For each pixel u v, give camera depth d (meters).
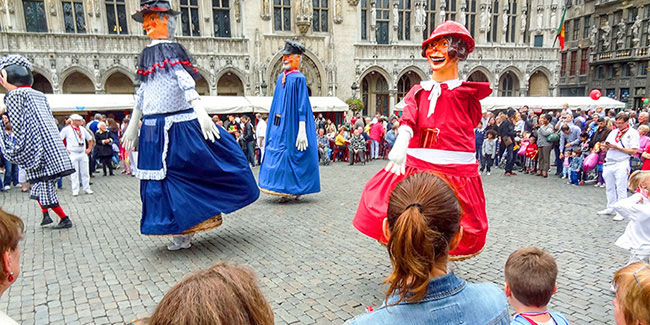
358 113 23.59
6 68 5.80
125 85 22.83
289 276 4.54
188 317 0.94
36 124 5.99
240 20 23.02
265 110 19.14
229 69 22.80
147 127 5.02
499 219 6.96
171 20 5.09
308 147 8.02
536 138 12.02
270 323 1.14
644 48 27.80
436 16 27.33
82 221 6.97
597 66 32.16
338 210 7.62
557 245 5.55
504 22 27.69
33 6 20.27
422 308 1.39
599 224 6.60
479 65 27.06
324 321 3.57
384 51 25.69
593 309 3.78
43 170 6.14
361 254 5.22
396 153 3.37
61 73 20.05
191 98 4.79
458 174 3.66
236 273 1.12
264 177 8.19
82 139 9.47
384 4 26.12
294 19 24.00
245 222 6.82
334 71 24.62
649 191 3.98
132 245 5.64
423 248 1.34
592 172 11.80
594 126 12.22
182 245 5.45
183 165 4.98
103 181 11.66
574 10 33.84
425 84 3.82
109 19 21.33
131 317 3.64
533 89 30.14
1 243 1.46
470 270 4.70
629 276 1.70
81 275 4.59
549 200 8.49
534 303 2.05
